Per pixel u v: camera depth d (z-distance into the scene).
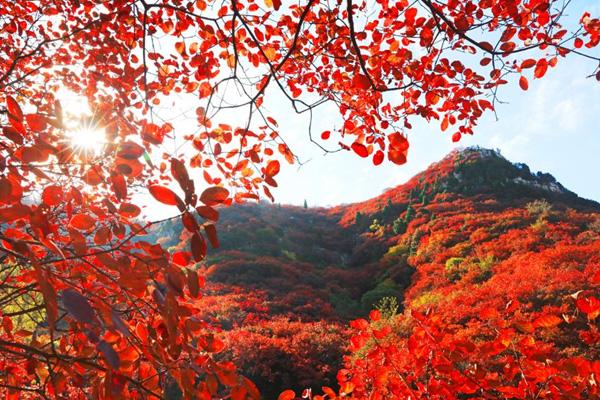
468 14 3.10
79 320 1.02
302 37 3.54
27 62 4.55
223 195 1.30
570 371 2.18
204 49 3.42
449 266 24.06
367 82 2.63
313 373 13.52
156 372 1.73
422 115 3.51
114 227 1.41
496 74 3.16
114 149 1.57
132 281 1.38
